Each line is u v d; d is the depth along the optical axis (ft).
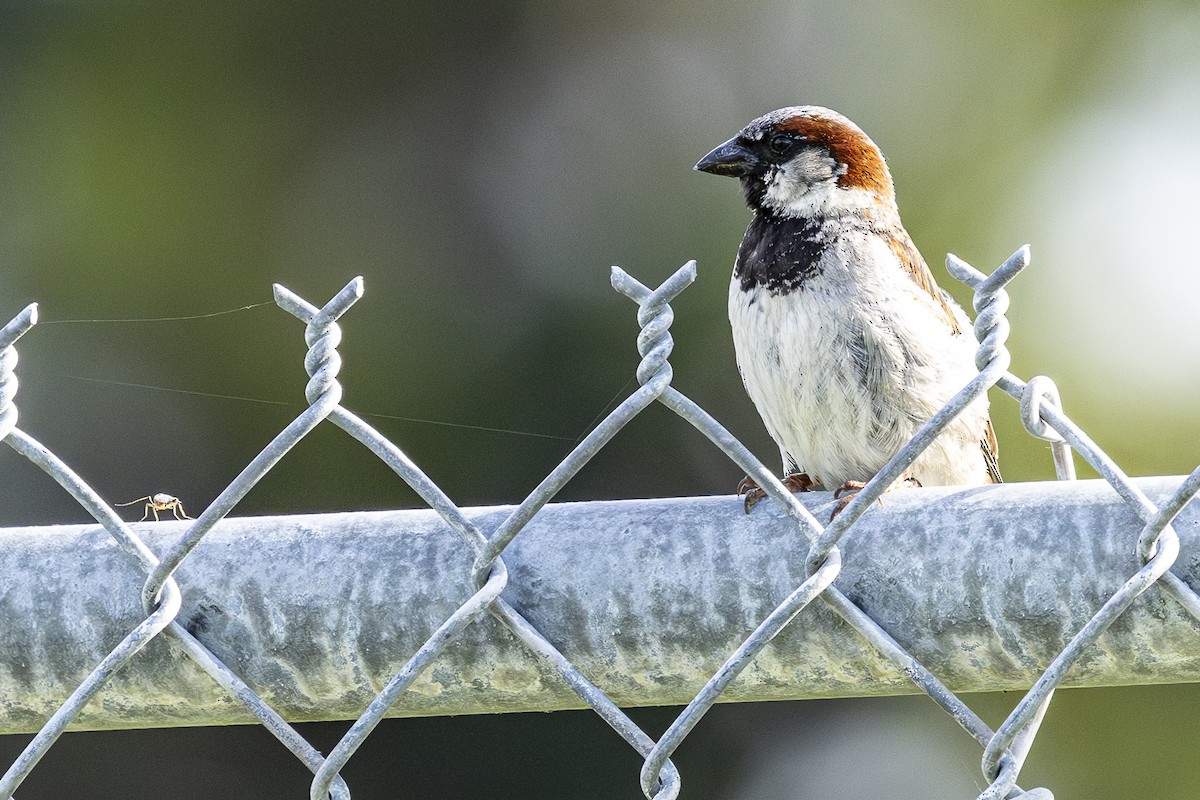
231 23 37.55
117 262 35.91
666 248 37.86
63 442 34.53
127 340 35.47
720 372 34.94
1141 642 9.77
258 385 35.58
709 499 10.67
